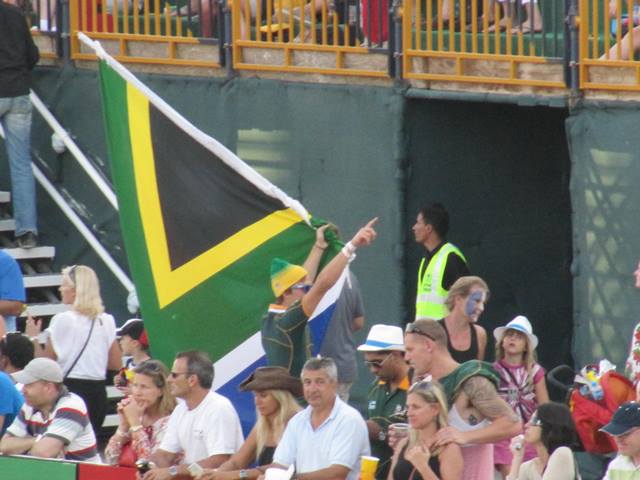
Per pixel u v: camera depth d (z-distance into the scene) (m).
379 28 45.06
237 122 48.62
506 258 46.50
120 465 34.84
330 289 38.06
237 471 32.22
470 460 29.97
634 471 30.25
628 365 37.47
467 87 43.31
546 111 46.56
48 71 52.66
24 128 50.41
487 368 30.34
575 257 41.72
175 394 33.66
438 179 45.44
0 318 42.16
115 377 43.34
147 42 50.44
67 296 42.72
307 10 48.94
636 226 40.22
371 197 45.66
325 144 46.62
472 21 43.19
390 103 44.84
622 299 40.75
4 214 52.47
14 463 33.41
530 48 42.12
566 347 47.19
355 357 44.31
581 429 36.41
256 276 39.00
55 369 35.53
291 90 47.28
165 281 39.72
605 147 40.69
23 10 53.50
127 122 40.50
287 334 34.62
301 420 31.72
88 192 51.97
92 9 51.66
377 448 33.66
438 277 43.12
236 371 38.75
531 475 32.88
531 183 46.62
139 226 40.22
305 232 38.78
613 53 41.09
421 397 29.52
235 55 48.44
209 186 39.22
